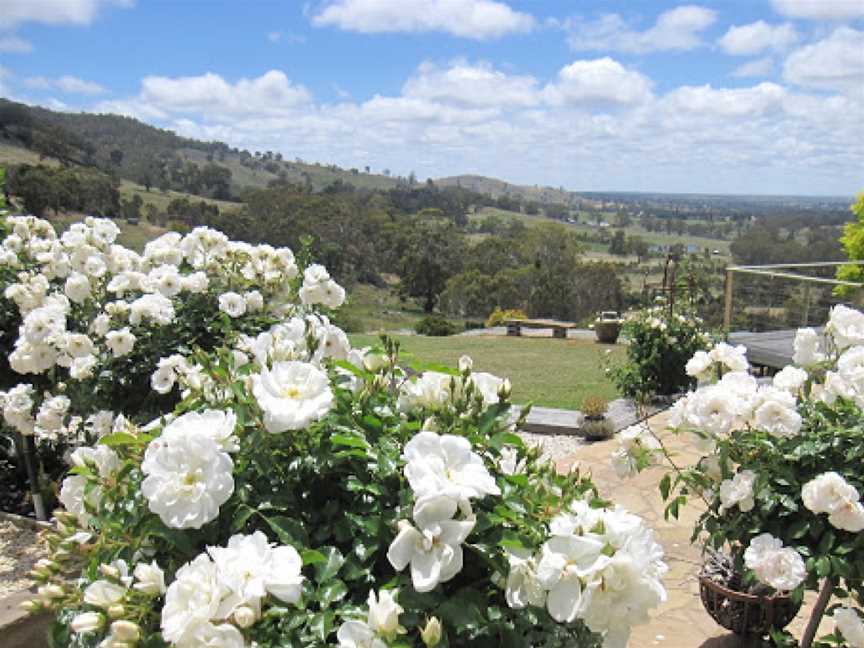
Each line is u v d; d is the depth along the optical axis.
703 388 2.28
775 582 1.99
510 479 1.46
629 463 2.51
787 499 2.08
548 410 6.57
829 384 2.23
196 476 1.24
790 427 2.06
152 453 1.32
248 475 1.41
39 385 3.70
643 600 1.18
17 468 4.05
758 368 7.64
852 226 13.40
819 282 7.06
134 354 3.34
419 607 1.22
